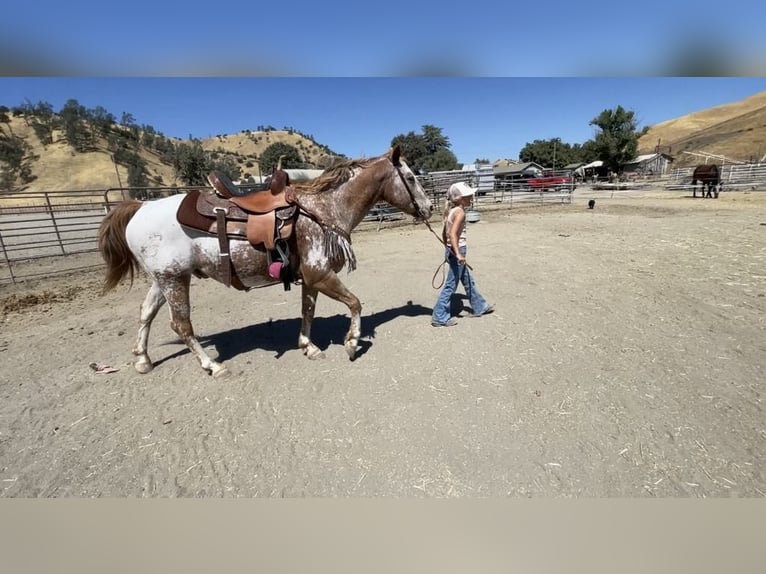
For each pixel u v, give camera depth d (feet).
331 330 15.94
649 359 12.35
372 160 13.12
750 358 12.17
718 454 8.38
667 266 23.35
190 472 8.60
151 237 11.31
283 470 8.51
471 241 35.42
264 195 11.89
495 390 10.96
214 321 17.88
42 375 13.15
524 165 155.53
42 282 26.99
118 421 10.46
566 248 30.37
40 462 9.09
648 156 194.18
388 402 10.64
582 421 9.54
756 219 40.86
